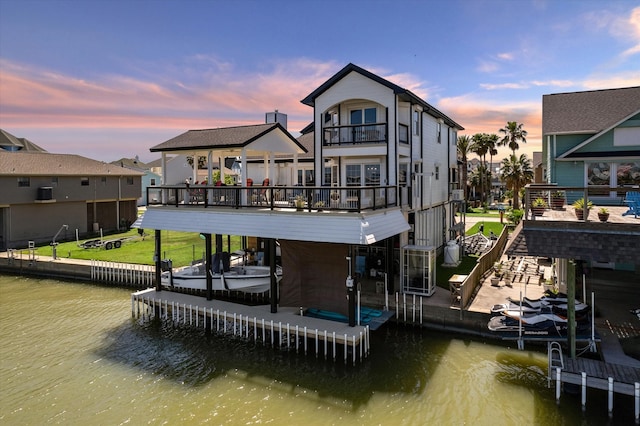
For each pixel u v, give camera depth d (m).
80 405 11.49
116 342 15.84
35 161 36.06
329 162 24.41
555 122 19.95
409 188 20.03
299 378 12.70
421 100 20.80
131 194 42.38
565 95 22.62
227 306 17.19
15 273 27.77
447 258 23.44
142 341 15.89
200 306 17.14
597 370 10.78
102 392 12.15
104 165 41.75
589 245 10.95
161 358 14.35
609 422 10.12
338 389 12.02
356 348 13.73
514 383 12.04
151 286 23.17
